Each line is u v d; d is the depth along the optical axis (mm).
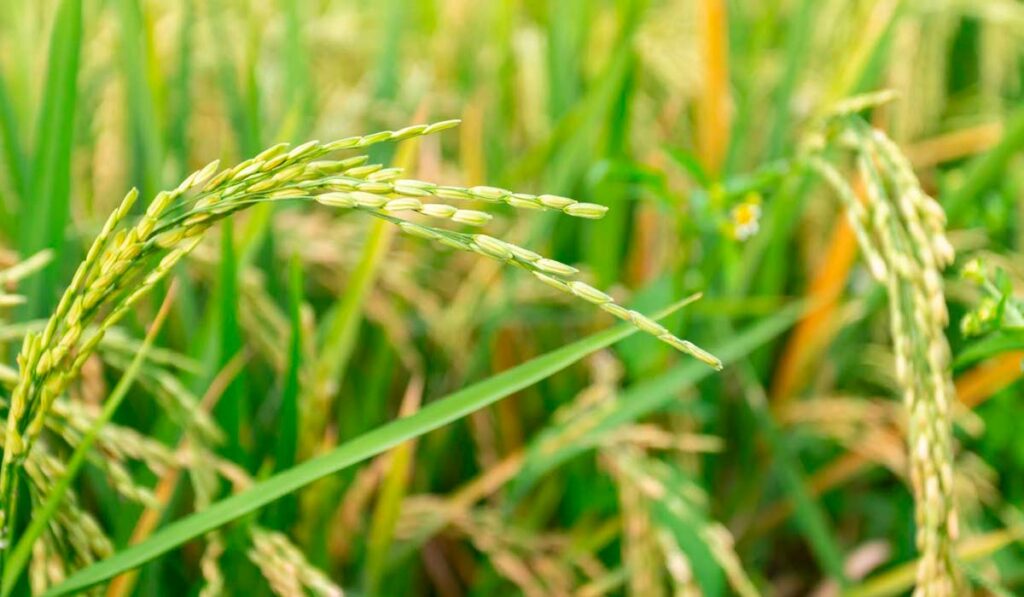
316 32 1062
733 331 885
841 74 843
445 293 897
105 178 773
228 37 875
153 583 584
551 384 871
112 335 535
